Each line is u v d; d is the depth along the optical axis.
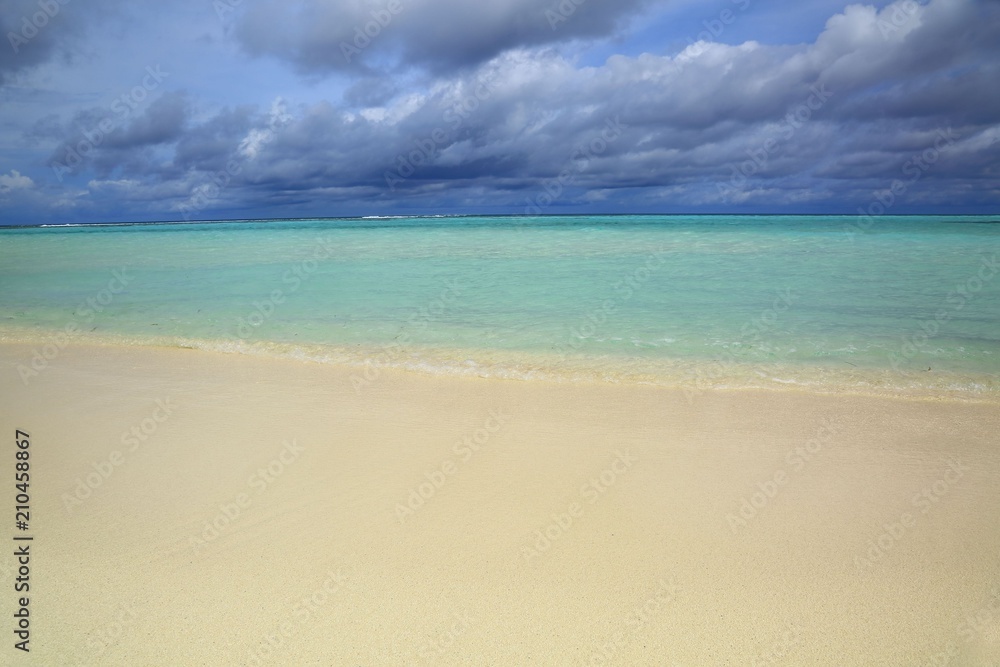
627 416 5.90
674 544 3.66
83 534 3.77
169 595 3.18
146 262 19.19
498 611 3.06
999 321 9.27
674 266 16.03
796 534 3.77
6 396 6.63
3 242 30.58
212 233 35.81
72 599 3.14
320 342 8.99
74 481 4.52
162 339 9.31
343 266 17.17
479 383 7.04
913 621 2.99
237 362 8.05
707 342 8.53
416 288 13.31
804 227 34.31
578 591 3.22
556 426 5.64
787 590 3.22
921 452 4.99
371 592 3.21
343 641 2.86
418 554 3.55
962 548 3.59
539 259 18.19
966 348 7.94
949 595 3.17
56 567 3.41
